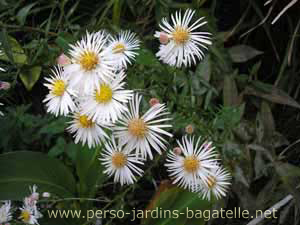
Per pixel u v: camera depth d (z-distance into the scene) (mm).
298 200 194
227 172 183
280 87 222
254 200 208
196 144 164
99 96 139
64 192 187
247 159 196
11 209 184
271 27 230
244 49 218
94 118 139
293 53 218
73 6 226
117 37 214
